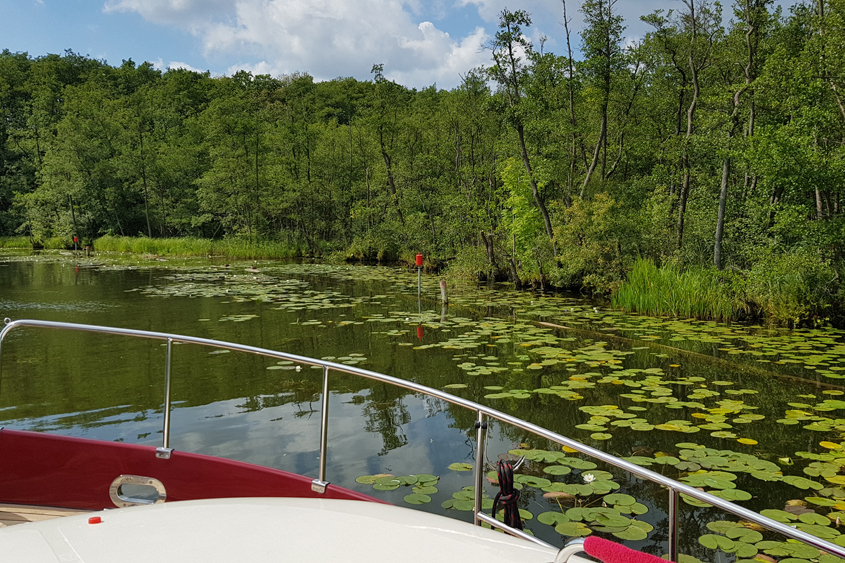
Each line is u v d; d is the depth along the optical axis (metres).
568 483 4.18
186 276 22.28
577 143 21.62
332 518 1.40
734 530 3.49
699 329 10.95
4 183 54.84
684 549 3.33
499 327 10.82
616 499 3.90
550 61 19.23
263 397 6.43
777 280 12.15
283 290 17.52
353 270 26.52
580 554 2.91
